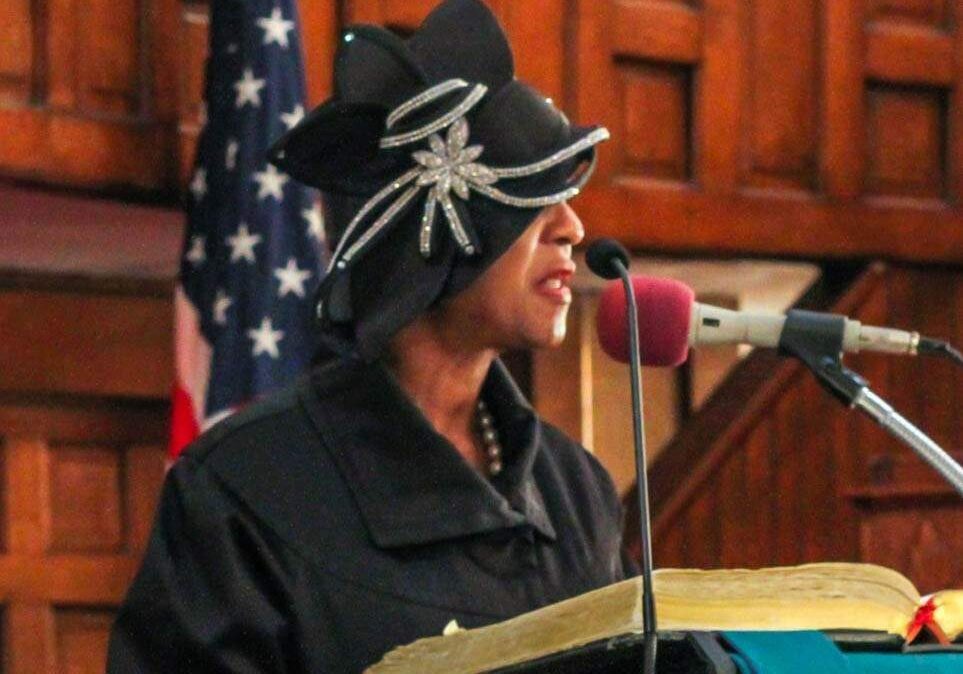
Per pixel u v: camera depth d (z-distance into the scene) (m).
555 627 4.44
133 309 13.06
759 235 13.62
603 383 15.22
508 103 5.92
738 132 13.59
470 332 5.96
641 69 13.28
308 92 11.59
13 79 10.95
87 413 12.88
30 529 12.61
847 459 13.70
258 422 5.93
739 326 5.63
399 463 5.86
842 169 13.95
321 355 6.50
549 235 5.94
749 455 13.51
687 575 4.39
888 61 14.10
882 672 4.32
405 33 12.07
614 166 13.13
